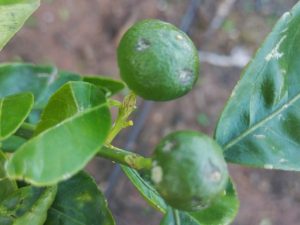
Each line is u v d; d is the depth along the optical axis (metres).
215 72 0.82
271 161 0.21
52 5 0.77
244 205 0.73
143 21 0.19
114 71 0.78
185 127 0.77
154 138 0.75
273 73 0.22
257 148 0.22
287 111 0.22
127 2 0.81
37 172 0.16
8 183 0.22
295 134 0.22
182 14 0.85
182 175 0.16
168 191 0.16
